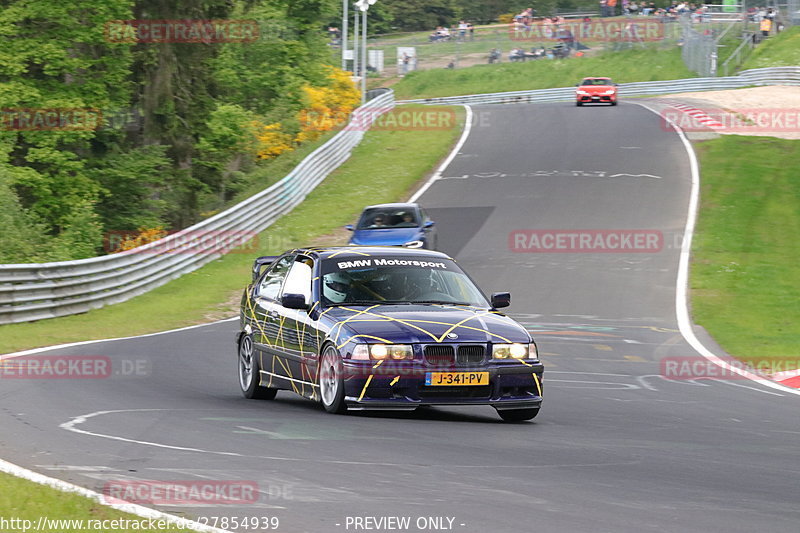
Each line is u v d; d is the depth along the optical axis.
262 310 27.81
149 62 101.50
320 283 25.59
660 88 191.38
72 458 18.34
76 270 55.31
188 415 23.56
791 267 67.31
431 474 17.17
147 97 102.94
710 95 162.25
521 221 85.06
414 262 26.56
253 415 23.66
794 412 27.30
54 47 91.81
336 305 25.00
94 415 23.47
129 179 102.56
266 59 148.12
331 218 89.44
